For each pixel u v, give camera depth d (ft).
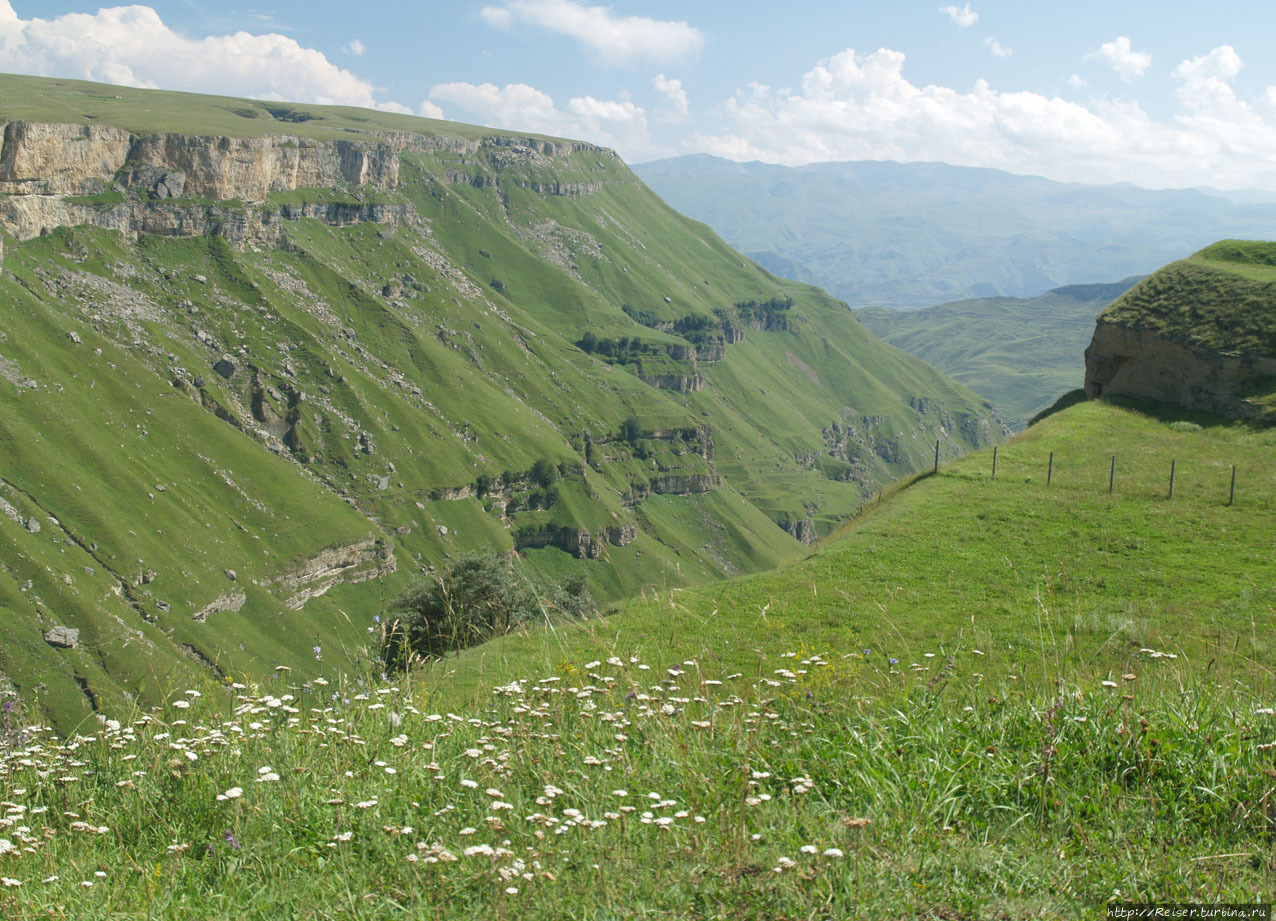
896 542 94.27
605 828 25.26
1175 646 56.95
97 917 22.90
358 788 29.43
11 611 380.37
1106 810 26.76
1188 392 146.51
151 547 462.19
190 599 450.30
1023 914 21.85
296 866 25.36
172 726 37.63
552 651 60.95
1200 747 29.60
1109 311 167.43
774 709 35.45
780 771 29.30
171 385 617.62
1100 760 29.43
